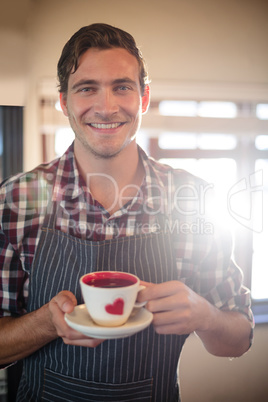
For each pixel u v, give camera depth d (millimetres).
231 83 2385
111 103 784
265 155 2566
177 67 2318
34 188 898
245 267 2621
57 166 931
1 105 2051
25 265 895
